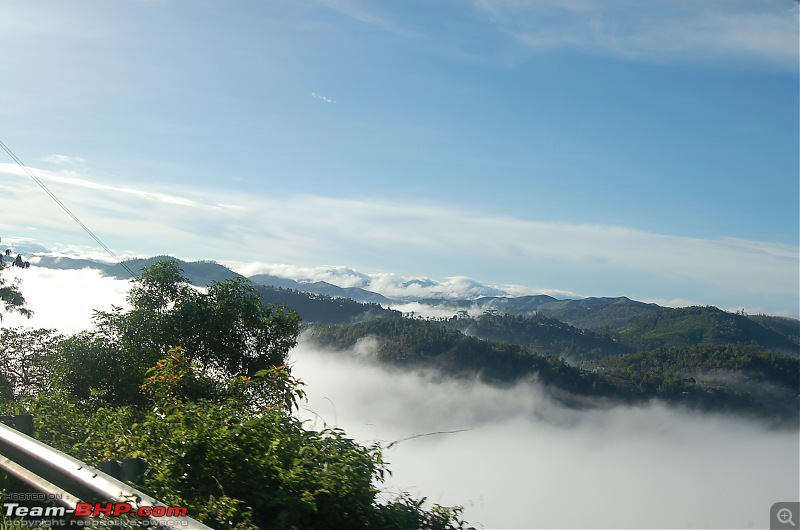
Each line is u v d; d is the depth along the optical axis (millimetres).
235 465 5520
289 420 6445
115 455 6508
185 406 6871
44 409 8672
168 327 16125
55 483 4863
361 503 5379
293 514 5094
